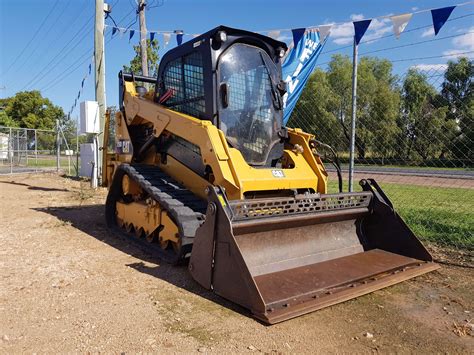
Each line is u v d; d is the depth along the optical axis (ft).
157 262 17.12
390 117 26.55
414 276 14.94
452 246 19.54
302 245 15.26
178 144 18.79
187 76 18.11
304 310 11.66
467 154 22.36
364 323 11.71
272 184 15.78
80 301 12.89
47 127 166.30
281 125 18.66
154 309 12.34
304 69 27.91
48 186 46.24
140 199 20.95
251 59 17.89
